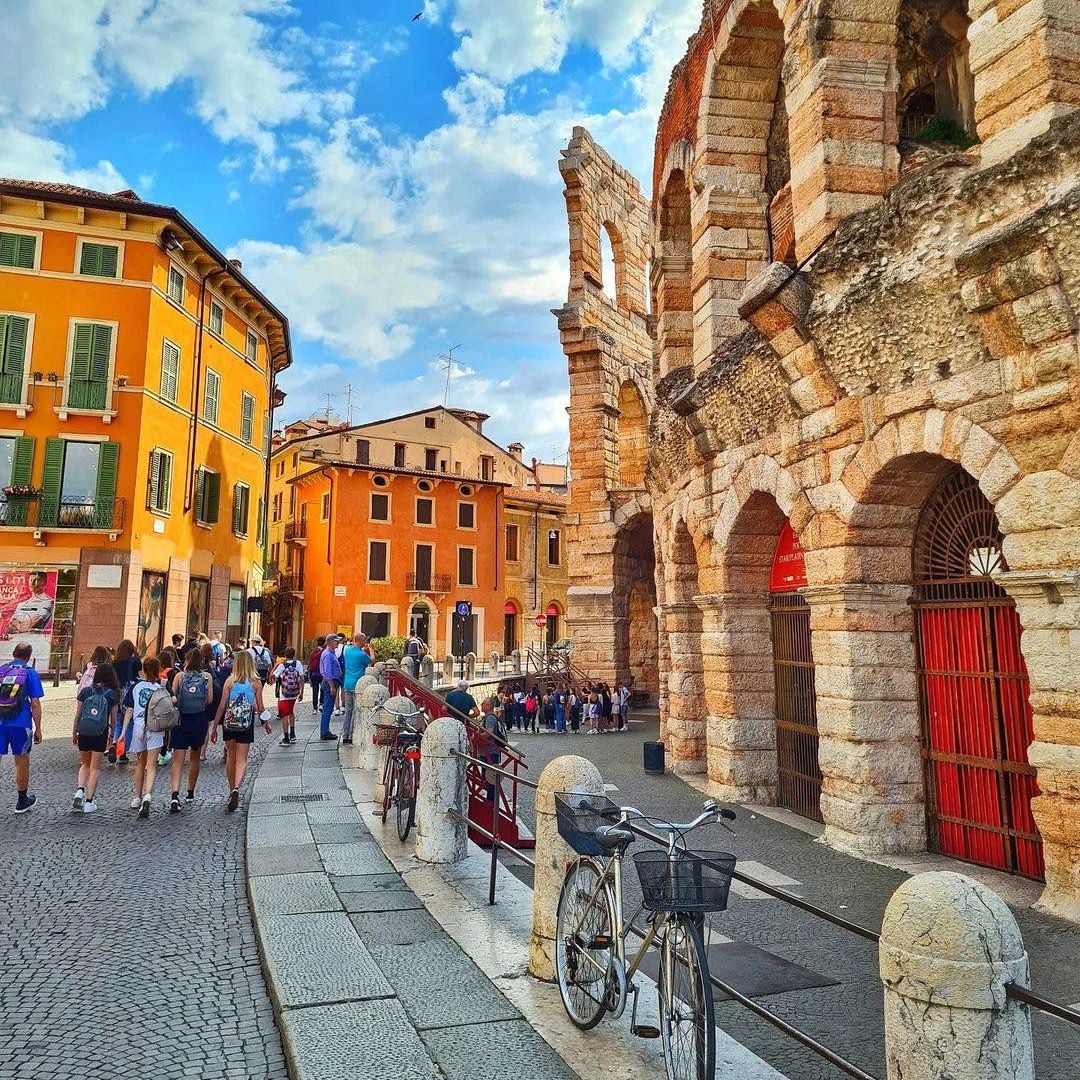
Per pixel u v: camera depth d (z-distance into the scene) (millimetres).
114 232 28062
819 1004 5281
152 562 28266
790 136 10852
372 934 6160
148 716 10727
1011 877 8062
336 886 7414
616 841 4285
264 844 8938
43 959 5969
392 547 48562
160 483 28875
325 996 5035
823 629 9820
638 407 31641
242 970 5887
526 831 10117
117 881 7852
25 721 10719
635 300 32188
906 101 14703
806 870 8461
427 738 8516
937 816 9102
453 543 50938
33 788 12289
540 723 26109
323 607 47344
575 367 29078
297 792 11953
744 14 12547
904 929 2895
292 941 5992
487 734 9656
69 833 9641
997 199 7484
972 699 8742
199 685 11117
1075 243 6621
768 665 12594
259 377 37219
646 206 33219
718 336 13406
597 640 28297
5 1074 4410
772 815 11430
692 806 12039
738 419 11797
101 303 27734
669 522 16031
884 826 9109
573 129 28516
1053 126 7023
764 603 12703
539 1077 4094
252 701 11258
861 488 9234
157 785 12586
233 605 34469
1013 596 7297
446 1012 4820
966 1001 2729
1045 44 7633
